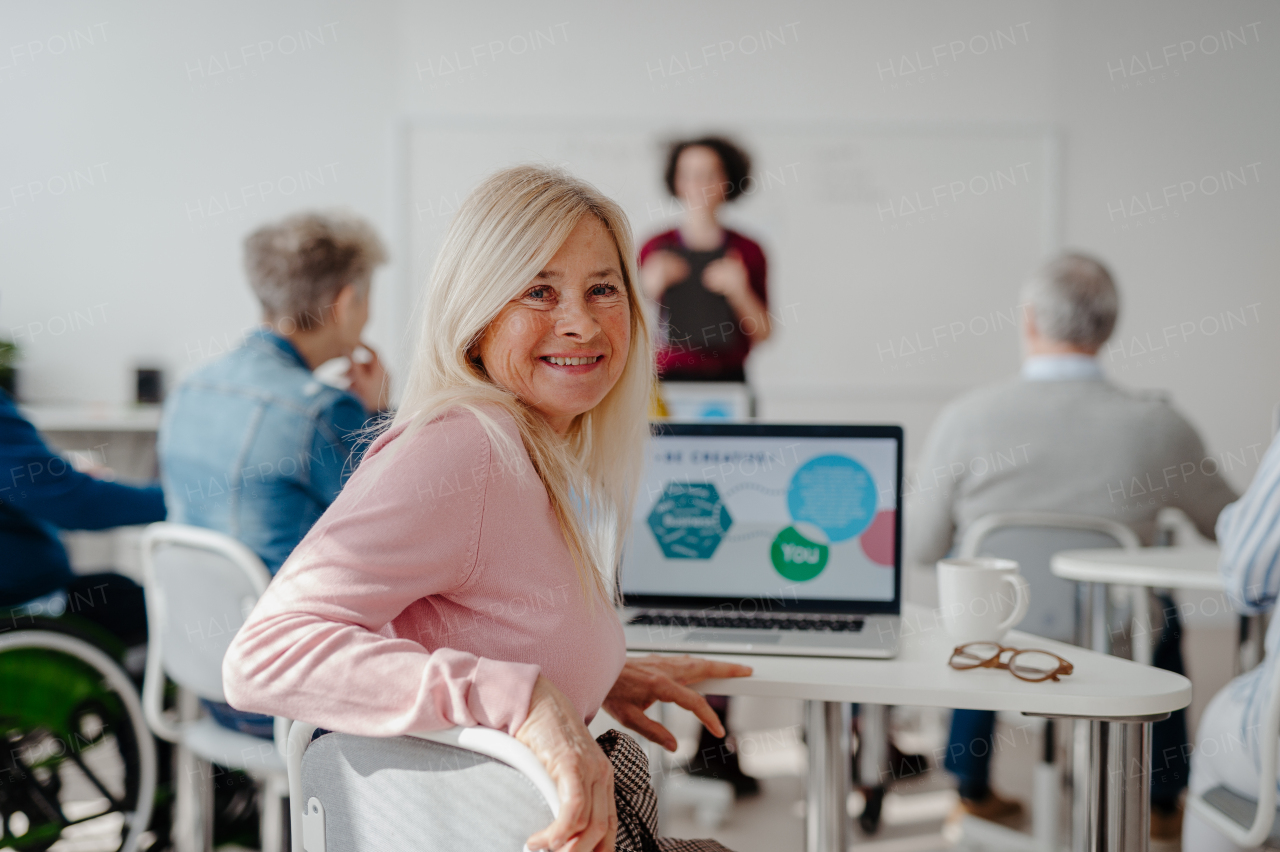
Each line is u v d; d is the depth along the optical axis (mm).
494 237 875
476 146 3885
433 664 732
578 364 903
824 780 1148
